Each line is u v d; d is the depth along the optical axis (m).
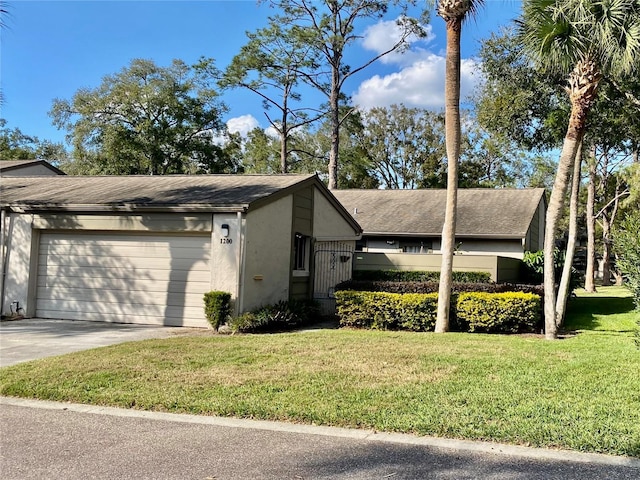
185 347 8.01
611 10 8.68
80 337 9.48
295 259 13.17
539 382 5.89
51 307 12.01
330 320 12.66
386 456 3.95
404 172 43.50
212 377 6.16
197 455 3.99
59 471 3.69
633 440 4.10
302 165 38.22
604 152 24.16
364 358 7.18
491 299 10.33
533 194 21.70
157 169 35.41
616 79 12.14
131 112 34.31
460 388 5.65
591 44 9.01
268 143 38.28
